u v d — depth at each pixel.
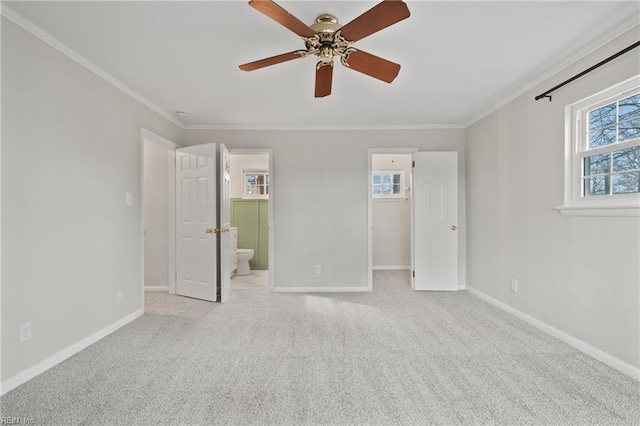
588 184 2.47
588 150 2.43
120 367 2.22
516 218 3.25
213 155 3.82
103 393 1.91
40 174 2.13
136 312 3.25
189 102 3.47
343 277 4.42
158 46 2.31
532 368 2.19
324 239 4.41
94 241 2.64
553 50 2.40
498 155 3.56
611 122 2.29
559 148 2.66
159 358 2.36
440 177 4.34
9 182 1.93
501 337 2.73
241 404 1.81
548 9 1.90
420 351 2.47
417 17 1.97
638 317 2.03
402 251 5.98
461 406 1.78
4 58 1.89
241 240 6.01
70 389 1.94
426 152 4.33
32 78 2.07
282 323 3.10
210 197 3.84
